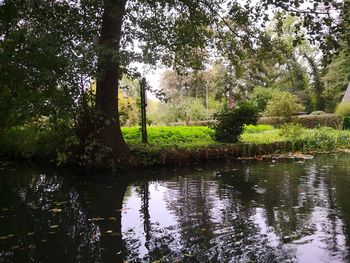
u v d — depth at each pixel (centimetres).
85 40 866
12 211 573
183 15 1111
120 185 762
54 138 1017
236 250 400
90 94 945
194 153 1059
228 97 3700
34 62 675
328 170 909
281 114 2108
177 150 1029
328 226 474
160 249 408
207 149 1088
